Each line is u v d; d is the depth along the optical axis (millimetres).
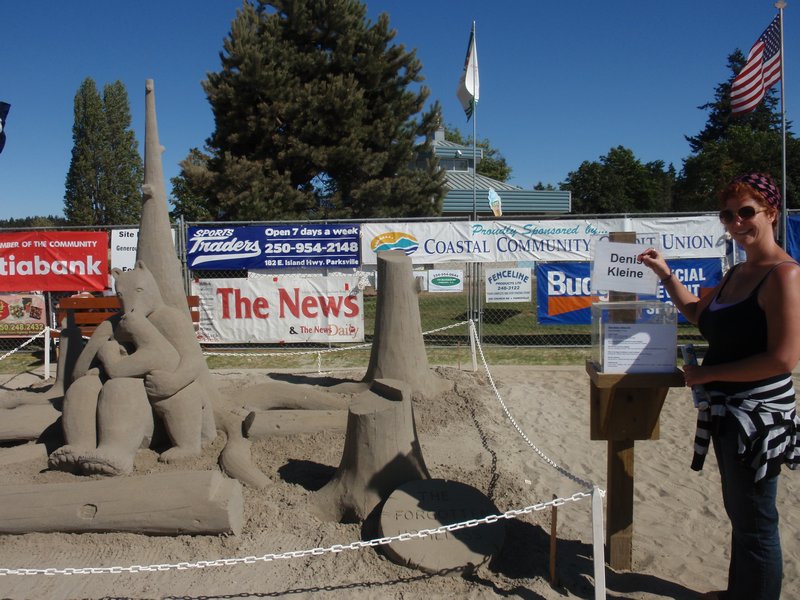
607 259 3594
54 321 11141
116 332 5047
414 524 3885
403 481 4359
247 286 10992
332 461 5395
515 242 10828
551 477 5332
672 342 3430
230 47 17594
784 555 4016
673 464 5660
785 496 4918
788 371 2729
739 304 2934
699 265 10695
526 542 4062
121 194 42656
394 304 7254
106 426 4738
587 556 3930
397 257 7355
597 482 5238
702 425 3131
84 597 3482
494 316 15422
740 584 3086
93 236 10852
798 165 29641
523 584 3553
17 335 10750
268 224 10945
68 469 4656
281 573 3689
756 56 11641
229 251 11008
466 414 6992
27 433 5398
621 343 3439
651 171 46938
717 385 3020
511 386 8477
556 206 27328
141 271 5137
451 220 10852
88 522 3975
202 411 5273
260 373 9367
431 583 3570
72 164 41875
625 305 3506
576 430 6652
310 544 3992
